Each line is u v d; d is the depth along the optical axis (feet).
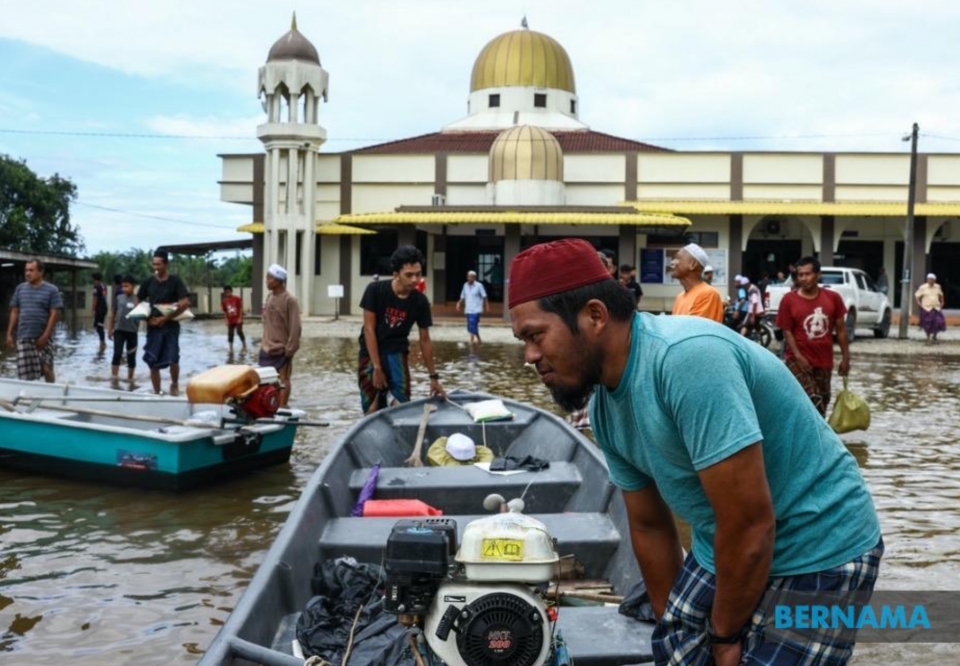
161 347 35.60
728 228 104.83
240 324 61.31
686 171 105.91
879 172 104.78
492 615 7.91
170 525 19.57
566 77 126.62
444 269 106.01
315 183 102.73
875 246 107.76
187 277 190.60
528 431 24.49
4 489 22.68
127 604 15.02
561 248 7.23
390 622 11.21
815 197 105.09
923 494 22.30
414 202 107.34
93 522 19.79
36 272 35.60
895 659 12.89
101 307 63.82
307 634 11.13
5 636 13.69
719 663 7.30
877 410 36.58
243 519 20.07
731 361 6.78
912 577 16.22
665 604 8.50
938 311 72.95
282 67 99.55
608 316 7.13
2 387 29.63
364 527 15.49
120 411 27.43
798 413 7.13
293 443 27.25
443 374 47.78
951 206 100.68
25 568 16.75
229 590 15.71
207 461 22.77
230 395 22.00
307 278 102.58
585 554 14.70
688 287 21.24
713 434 6.63
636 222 93.20
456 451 22.00
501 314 101.09
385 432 23.86
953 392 42.34
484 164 106.42
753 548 6.72
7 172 135.74
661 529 8.48
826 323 26.12
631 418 7.33
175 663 12.83
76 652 13.15
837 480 7.21
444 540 8.09
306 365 52.24
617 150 110.83
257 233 107.45
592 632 11.40
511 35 126.31
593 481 17.75
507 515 8.33
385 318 25.76
